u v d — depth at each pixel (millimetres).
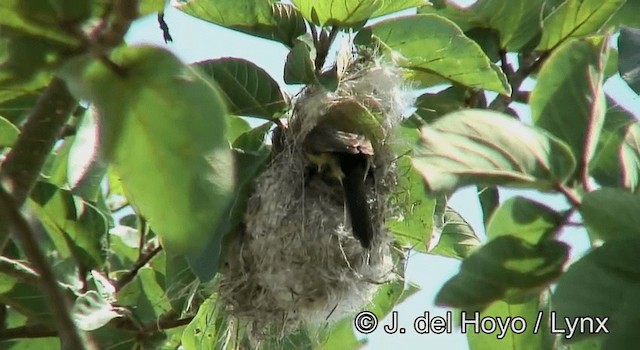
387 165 10836
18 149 5844
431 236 10484
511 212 6781
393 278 10773
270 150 10508
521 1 10648
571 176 6520
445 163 5902
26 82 5055
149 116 4910
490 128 6098
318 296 10547
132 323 10047
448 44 9945
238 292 10516
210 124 4918
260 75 9625
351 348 10781
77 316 9227
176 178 4957
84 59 4871
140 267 10430
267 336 10633
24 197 5852
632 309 5574
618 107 10016
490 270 6754
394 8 9797
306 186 10688
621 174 7082
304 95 10484
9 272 8102
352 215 10461
